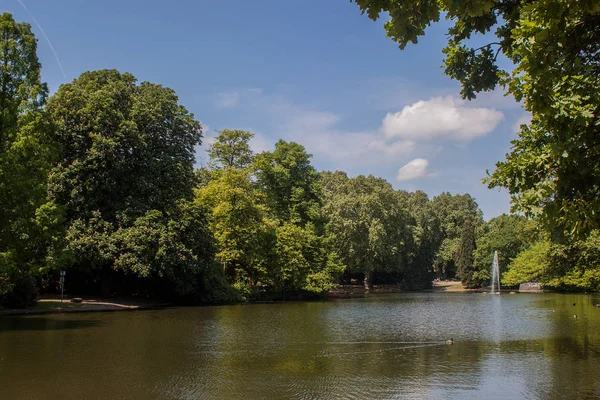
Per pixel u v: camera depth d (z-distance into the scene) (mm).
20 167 23234
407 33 5961
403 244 81000
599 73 6977
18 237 24281
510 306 39531
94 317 27141
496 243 84125
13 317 26234
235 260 48906
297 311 34469
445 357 15719
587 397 10789
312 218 59438
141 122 39125
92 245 34000
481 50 8609
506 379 12516
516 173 7906
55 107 36000
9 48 25219
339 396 10805
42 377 12195
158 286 41750
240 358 15180
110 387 11305
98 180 35844
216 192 48938
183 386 11516
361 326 24438
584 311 33688
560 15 5523
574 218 7090
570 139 6699
